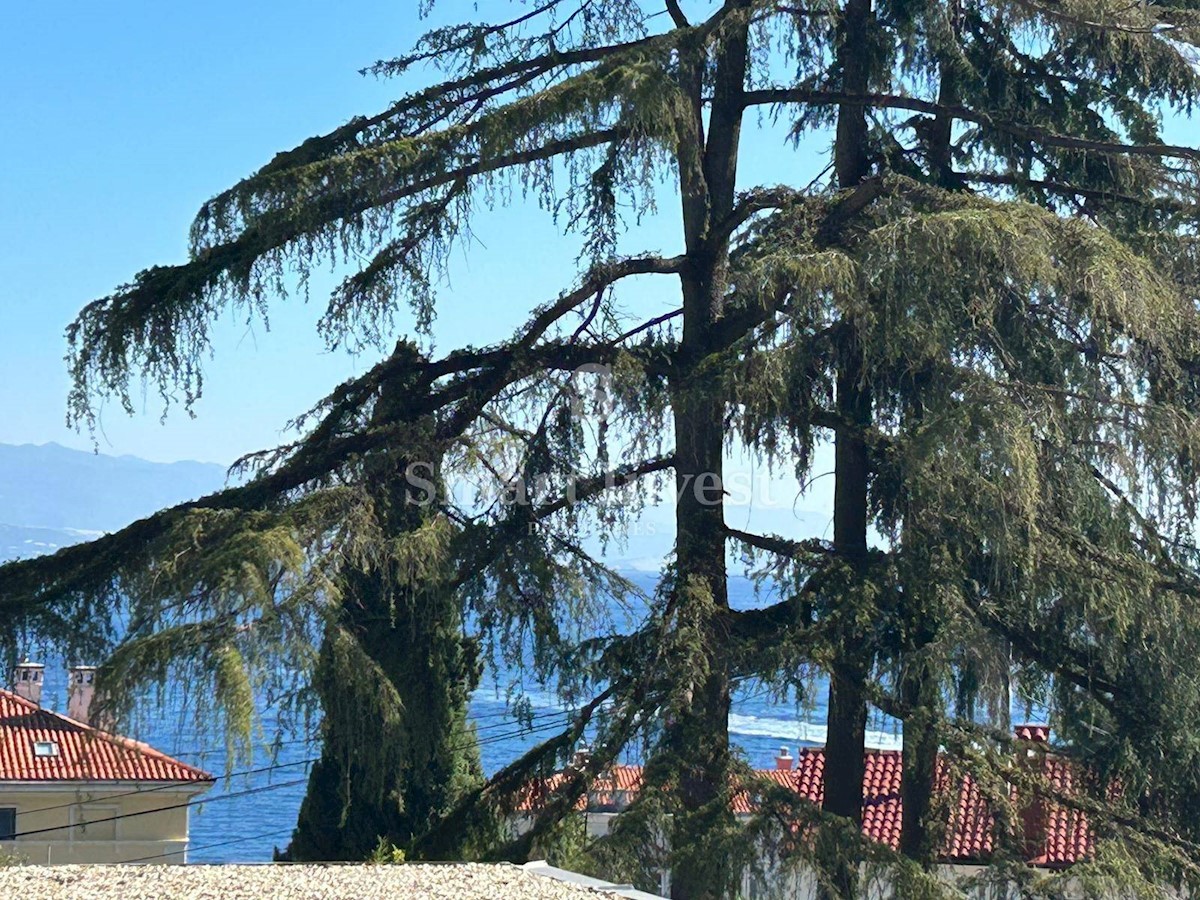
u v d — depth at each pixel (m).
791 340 12.00
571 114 12.25
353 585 12.48
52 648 12.01
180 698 9.95
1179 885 12.22
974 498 11.09
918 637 12.28
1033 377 11.93
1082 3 13.63
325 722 11.02
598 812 12.55
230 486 13.16
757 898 11.49
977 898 11.85
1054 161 14.88
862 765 14.70
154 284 12.53
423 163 12.55
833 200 13.37
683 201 14.83
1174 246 12.97
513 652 13.22
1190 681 12.38
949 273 11.13
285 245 12.54
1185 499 11.94
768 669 12.00
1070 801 12.55
